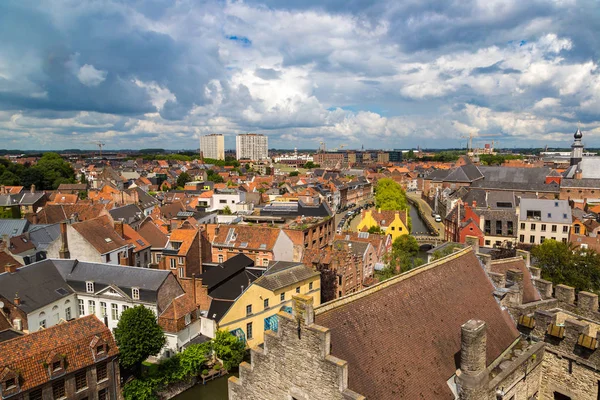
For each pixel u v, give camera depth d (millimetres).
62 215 126812
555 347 30422
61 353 43125
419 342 26000
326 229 107125
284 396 23859
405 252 101688
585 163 191500
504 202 147500
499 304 34000
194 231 85125
